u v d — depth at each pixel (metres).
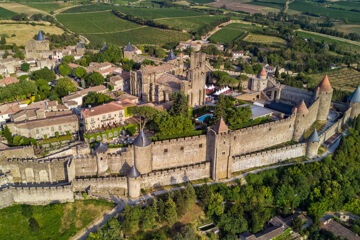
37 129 162.88
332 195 152.62
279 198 149.50
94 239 124.31
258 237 135.12
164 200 140.50
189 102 193.62
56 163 142.88
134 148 146.00
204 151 157.62
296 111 177.00
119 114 179.25
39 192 136.75
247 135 162.62
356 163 174.38
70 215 134.25
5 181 141.50
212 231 135.38
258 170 160.75
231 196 145.12
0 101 193.88
